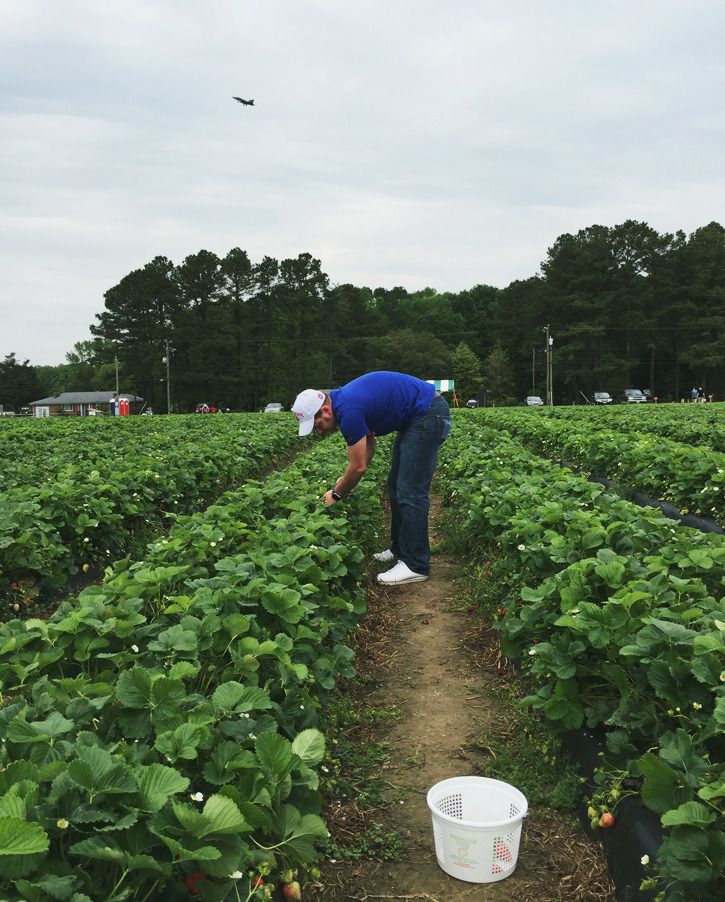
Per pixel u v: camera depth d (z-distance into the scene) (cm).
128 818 218
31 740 254
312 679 389
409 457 690
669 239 9288
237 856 230
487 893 311
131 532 887
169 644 345
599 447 1274
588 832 343
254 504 725
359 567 610
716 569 475
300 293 9431
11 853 190
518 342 10206
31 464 1136
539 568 529
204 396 9394
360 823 356
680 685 329
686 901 254
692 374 9331
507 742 428
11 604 655
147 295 9244
